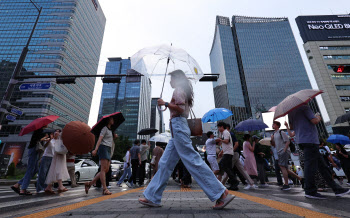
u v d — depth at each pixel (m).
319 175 4.23
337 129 54.19
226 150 4.69
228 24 120.56
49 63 61.06
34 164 4.30
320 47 64.81
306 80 94.12
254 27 109.38
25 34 65.69
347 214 1.72
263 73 98.12
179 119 2.18
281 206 2.12
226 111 6.12
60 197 3.64
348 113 5.47
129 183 6.62
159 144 8.09
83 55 76.94
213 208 1.94
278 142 4.80
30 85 9.06
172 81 2.42
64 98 64.25
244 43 105.94
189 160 2.02
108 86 121.69
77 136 3.86
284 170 4.67
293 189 4.82
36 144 4.36
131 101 114.62
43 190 4.89
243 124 7.30
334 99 57.41
